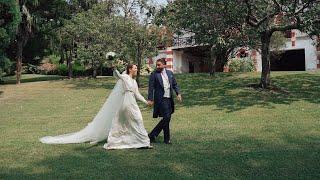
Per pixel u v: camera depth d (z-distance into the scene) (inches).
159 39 953.5
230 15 704.4
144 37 936.3
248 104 624.1
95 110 658.2
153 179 261.3
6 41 1101.1
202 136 408.2
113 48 966.4
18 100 853.2
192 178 261.3
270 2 701.3
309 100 639.8
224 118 520.7
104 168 291.0
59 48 1430.9
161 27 946.7
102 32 996.6
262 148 344.5
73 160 318.3
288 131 418.6
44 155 340.5
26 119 589.6
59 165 303.7
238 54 1467.8
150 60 1300.4
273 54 1312.7
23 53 1567.4
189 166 290.5
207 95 748.0
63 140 397.1
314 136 390.6
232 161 301.1
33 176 275.6
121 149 357.1
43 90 1023.6
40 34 1407.5
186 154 328.2
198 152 335.0
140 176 268.7
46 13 1369.3
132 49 957.8
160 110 377.7
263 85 769.6
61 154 342.6
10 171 291.9
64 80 1278.3
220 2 690.2
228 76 1053.8
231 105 622.8
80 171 284.2
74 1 1386.6
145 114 586.6
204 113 566.6
